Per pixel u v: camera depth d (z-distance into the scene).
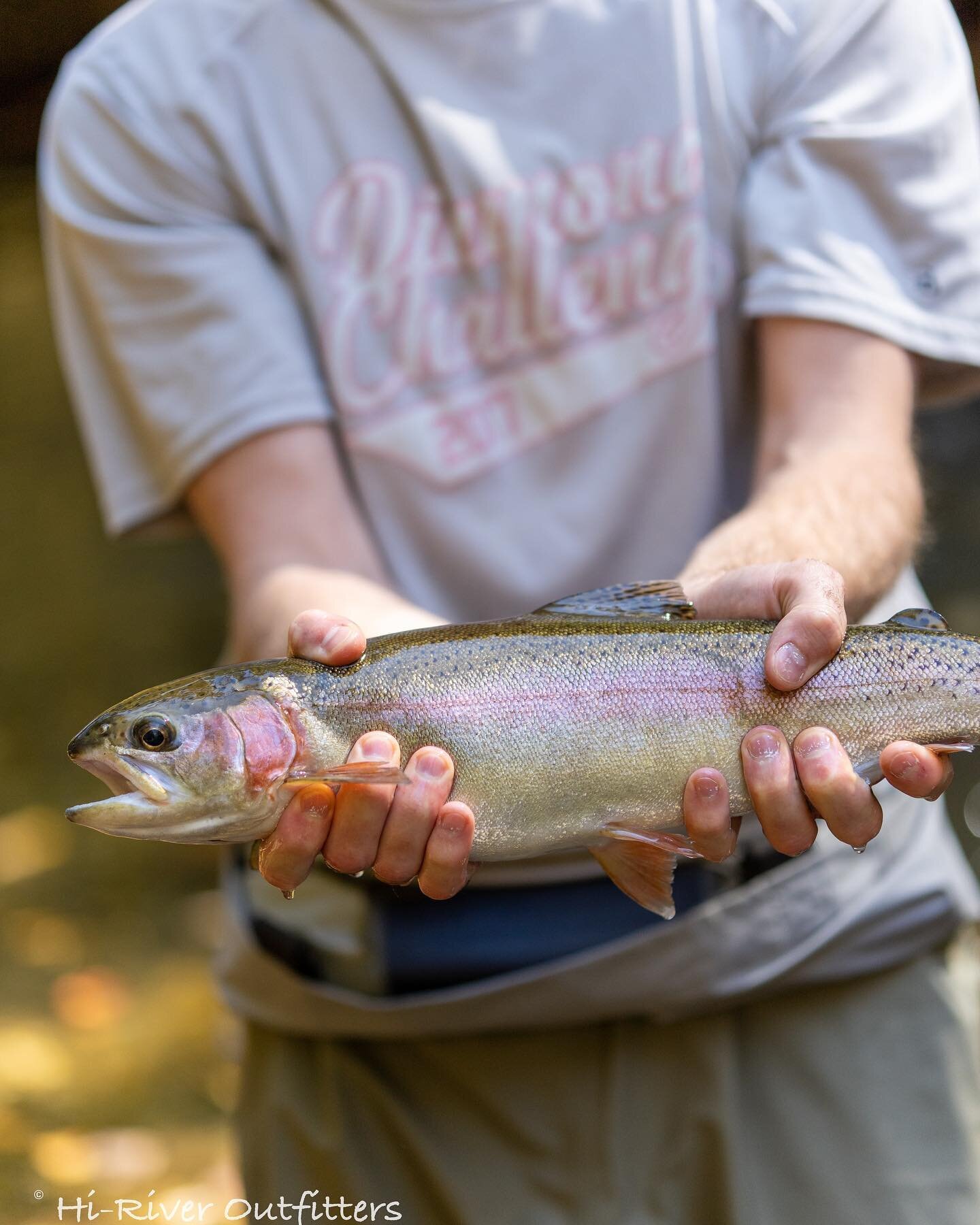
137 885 6.56
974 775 6.04
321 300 2.41
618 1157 2.19
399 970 2.16
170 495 2.49
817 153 2.34
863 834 1.67
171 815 1.66
